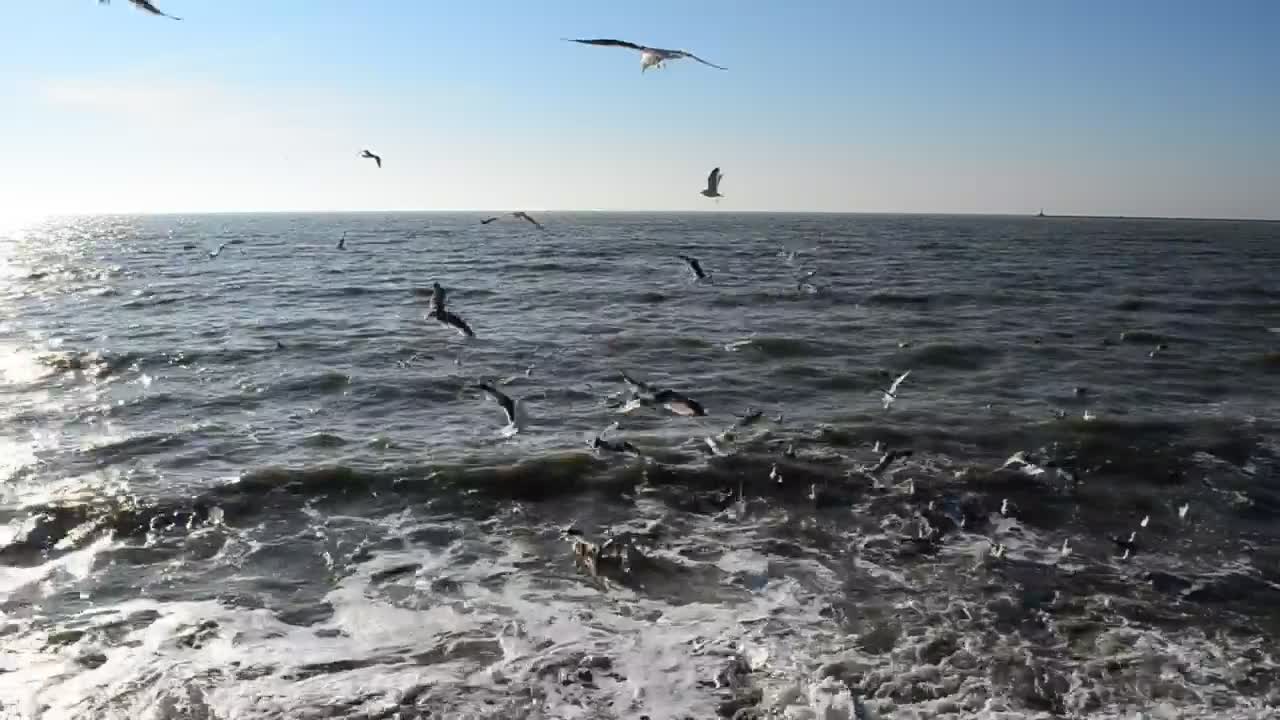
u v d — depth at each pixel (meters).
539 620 10.46
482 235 121.38
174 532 12.91
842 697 8.73
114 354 26.17
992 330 33.06
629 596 11.14
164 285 47.50
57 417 19.31
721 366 25.64
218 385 22.64
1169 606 11.00
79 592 11.03
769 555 12.41
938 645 9.95
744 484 15.02
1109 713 8.67
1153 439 18.02
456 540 12.84
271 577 11.55
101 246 92.44
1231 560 12.41
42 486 14.62
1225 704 8.84
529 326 32.66
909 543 12.87
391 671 9.28
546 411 20.17
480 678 9.16
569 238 110.38
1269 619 10.69
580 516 13.74
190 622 10.30
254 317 34.81
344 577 11.59
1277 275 60.97
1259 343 30.80
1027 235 144.25
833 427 18.45
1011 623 10.50
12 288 45.88
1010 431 18.45
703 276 15.12
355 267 60.09
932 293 44.16
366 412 20.12
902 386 23.36
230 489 14.44
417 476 15.13
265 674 9.18
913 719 8.52
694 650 9.78
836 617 10.61
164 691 8.80
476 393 21.98
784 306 39.34
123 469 15.60
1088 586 11.53
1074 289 48.22
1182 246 108.50
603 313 36.56
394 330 31.44
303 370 24.39
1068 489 15.07
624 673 9.29
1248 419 19.69
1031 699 8.91
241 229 159.38
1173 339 31.36
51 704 8.55
